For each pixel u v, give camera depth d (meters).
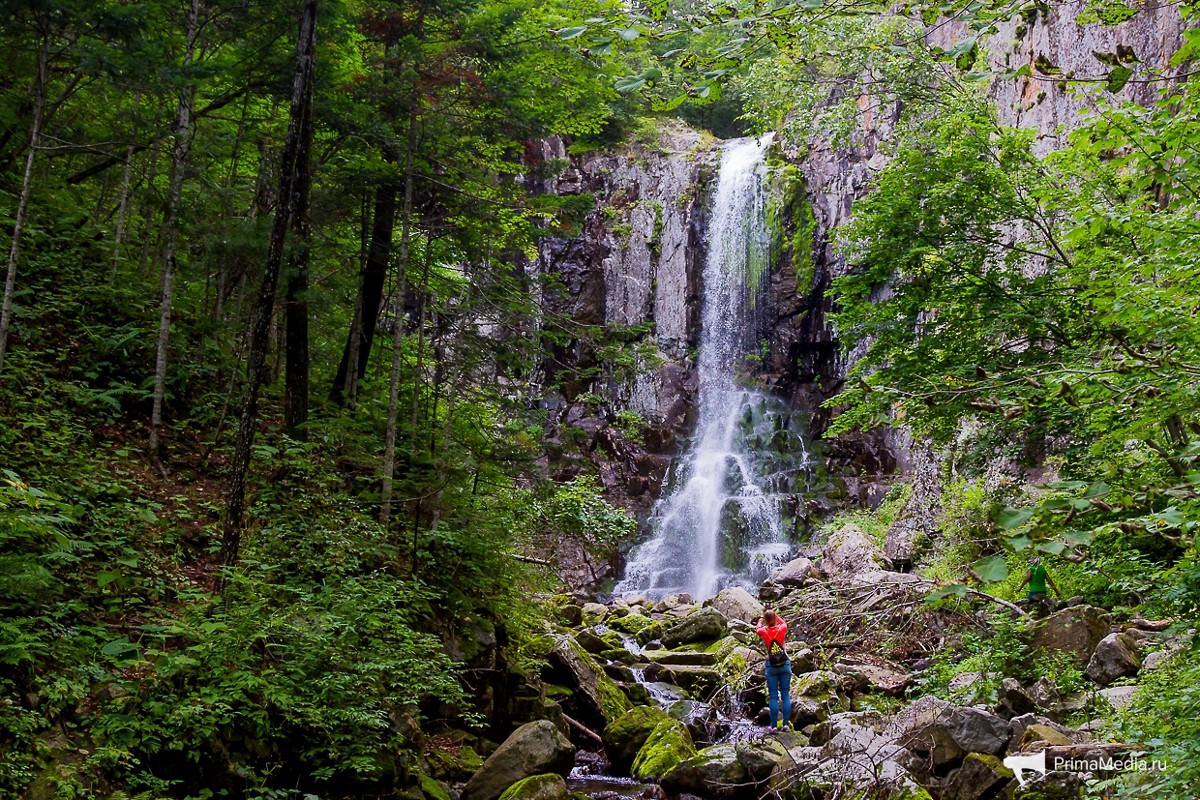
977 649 12.45
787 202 31.97
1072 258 11.79
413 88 11.64
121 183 15.34
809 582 20.50
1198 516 3.40
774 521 27.12
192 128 12.41
